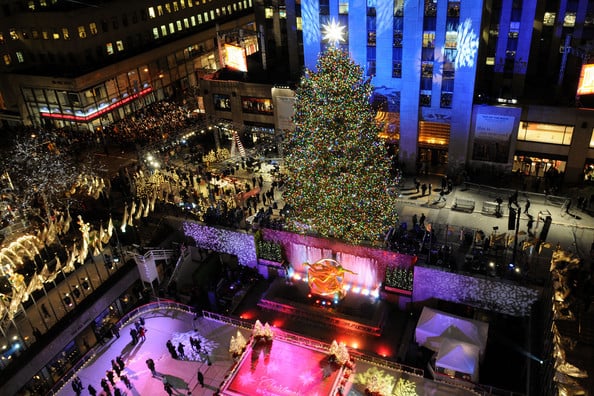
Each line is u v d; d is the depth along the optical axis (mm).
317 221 34375
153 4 73375
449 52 41719
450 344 27875
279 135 50281
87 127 63344
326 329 33844
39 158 48938
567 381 18719
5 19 64500
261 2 59656
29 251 35156
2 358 30422
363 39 44594
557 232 36750
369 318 33469
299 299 36031
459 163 46000
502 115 42594
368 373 29031
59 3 65438
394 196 35594
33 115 66500
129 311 37000
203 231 39781
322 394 27203
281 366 29141
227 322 34250
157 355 31828
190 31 80375
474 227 38406
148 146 50250
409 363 30188
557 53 49844
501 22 46406
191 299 36562
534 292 29766
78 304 34031
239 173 50625
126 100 67750
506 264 32625
